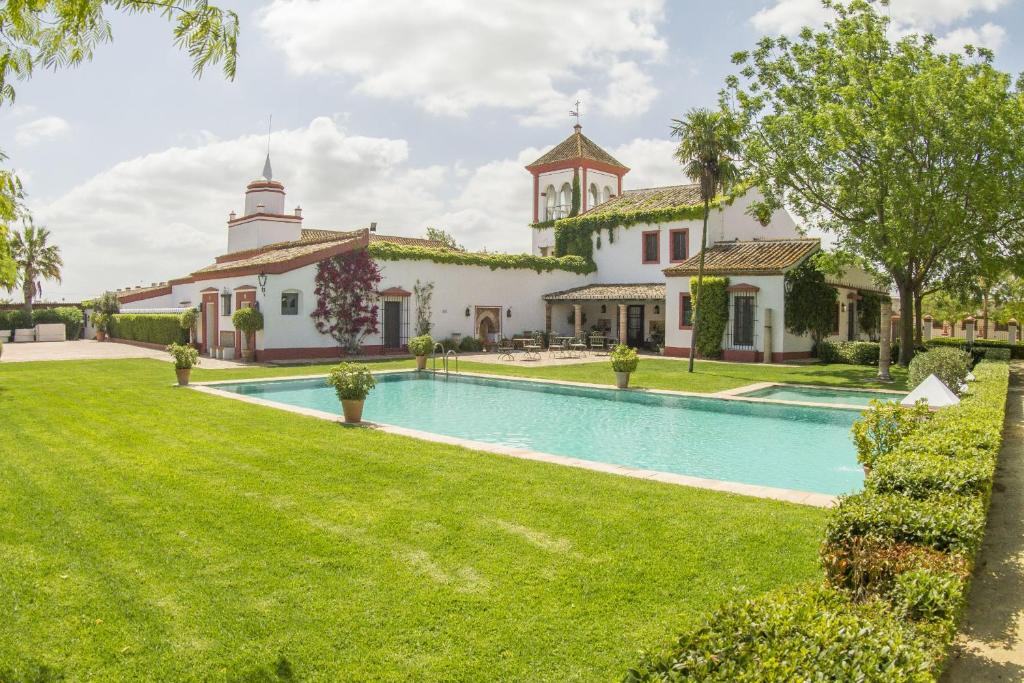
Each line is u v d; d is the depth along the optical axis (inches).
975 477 202.8
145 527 231.1
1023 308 1248.8
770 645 100.6
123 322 1476.4
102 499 262.4
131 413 476.4
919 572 138.4
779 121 851.4
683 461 422.3
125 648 152.3
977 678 136.1
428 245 1513.3
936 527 164.2
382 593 180.9
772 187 904.9
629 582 187.9
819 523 237.9
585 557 206.2
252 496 269.4
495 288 1293.1
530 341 1283.2
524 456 348.2
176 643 155.2
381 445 370.9
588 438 493.7
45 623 163.2
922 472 210.2
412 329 1171.3
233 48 171.2
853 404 611.2
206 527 231.8
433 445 373.1
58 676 141.3
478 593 180.9
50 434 396.5
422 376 855.1
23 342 1577.3
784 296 973.8
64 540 217.8
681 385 721.6
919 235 746.8
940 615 129.3
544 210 1571.1
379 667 145.4
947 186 732.0
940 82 715.4
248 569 196.4
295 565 199.3
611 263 1382.9
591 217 1402.6
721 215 1218.0
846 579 152.2
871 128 770.2
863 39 808.3
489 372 849.5
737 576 191.9
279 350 1011.3
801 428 528.7
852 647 102.2
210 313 1151.6
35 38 174.7
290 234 1492.4
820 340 1027.9
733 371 859.4
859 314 1175.0
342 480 295.4
